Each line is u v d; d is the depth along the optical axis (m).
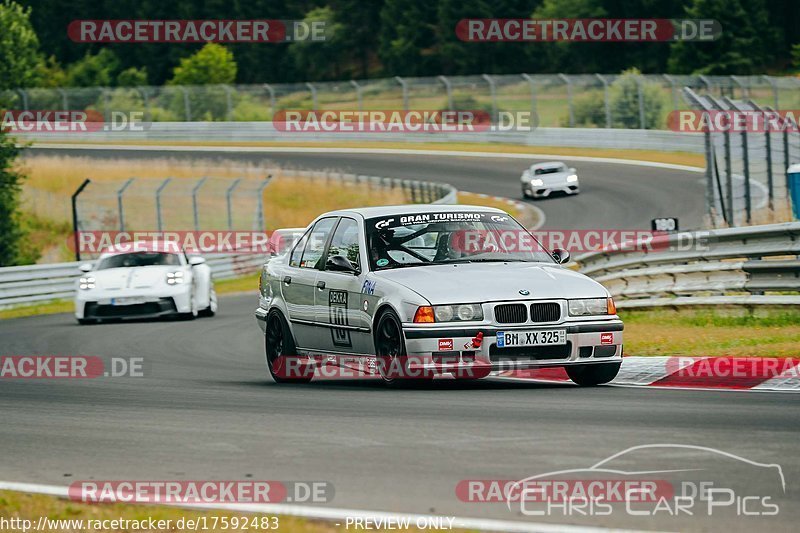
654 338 44.25
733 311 50.59
